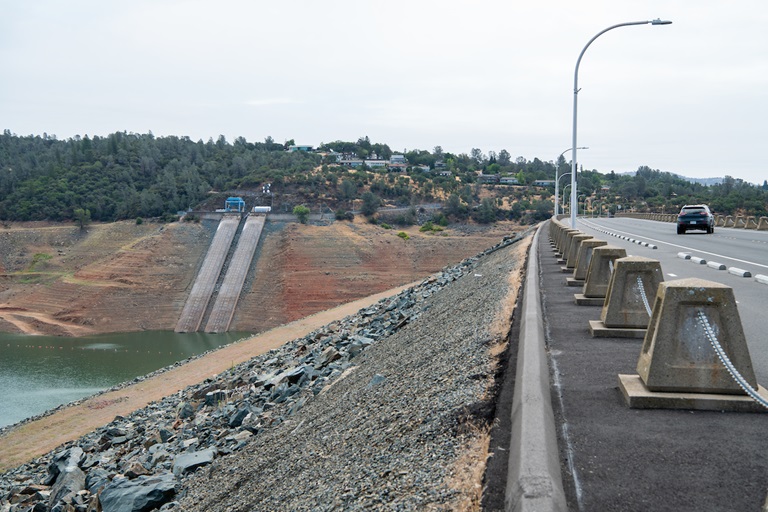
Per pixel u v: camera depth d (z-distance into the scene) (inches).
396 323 823.1
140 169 7608.3
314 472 278.5
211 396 750.5
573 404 220.2
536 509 130.7
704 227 1557.6
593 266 443.2
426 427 234.4
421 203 6963.6
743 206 4503.0
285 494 271.9
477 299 613.0
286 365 847.1
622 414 206.5
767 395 203.8
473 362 310.5
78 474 561.0
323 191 6771.7
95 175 7032.5
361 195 6796.3
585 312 410.9
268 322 4013.3
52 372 2480.3
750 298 478.9
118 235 5605.3
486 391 246.5
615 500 147.2
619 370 261.4
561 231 880.3
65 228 5782.5
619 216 5472.4
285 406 576.1
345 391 482.3
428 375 341.1
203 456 470.0
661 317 213.3
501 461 177.2
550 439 175.8
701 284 211.0
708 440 180.1
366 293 4392.2
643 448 177.0
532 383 217.8
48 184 6668.3
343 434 315.9
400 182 7480.3
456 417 227.5
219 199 6437.0
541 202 6998.0
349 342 820.6
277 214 5831.7
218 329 3890.3
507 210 6978.4
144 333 3747.5
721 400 203.8
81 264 5019.7
